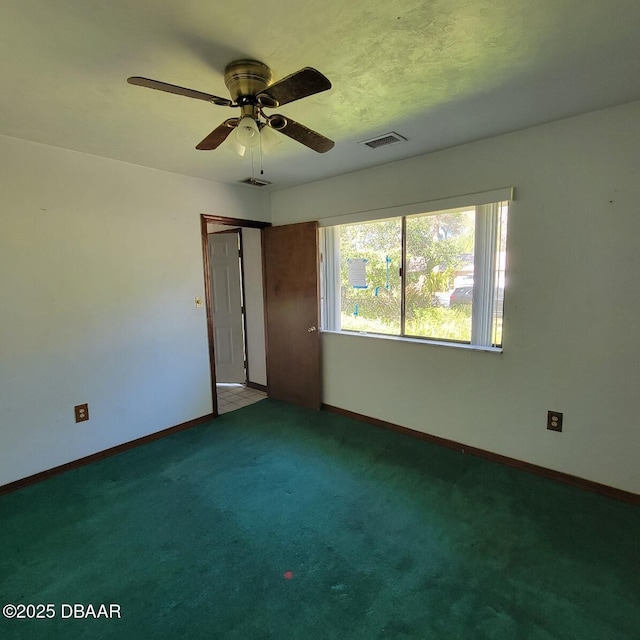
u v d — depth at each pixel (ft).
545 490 8.11
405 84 6.08
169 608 5.36
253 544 6.63
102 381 9.87
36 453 8.82
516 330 8.71
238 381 16.26
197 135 8.06
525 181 8.23
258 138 5.41
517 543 6.53
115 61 5.25
